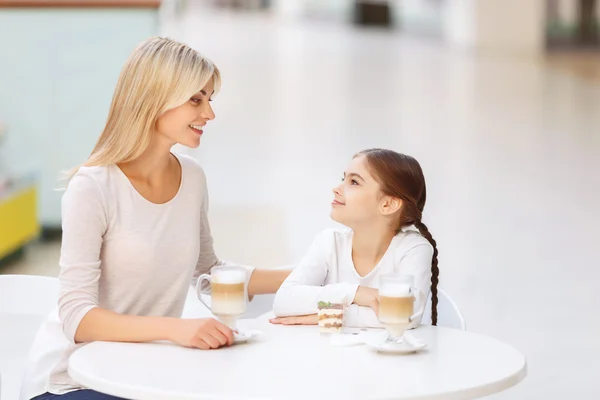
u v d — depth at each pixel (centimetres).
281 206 796
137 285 281
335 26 3256
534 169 968
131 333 256
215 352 248
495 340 262
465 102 1471
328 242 300
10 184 627
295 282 292
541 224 743
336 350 250
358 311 277
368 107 1415
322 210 784
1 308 309
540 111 1380
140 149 274
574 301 559
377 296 277
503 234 712
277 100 1492
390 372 231
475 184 893
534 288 583
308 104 1452
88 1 689
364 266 297
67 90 699
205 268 319
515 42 2317
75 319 263
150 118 273
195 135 281
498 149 1082
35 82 698
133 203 279
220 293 258
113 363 237
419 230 296
